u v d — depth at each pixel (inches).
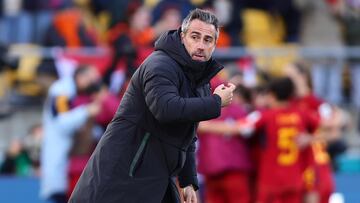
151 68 618.5
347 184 1248.8
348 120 1309.1
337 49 1321.4
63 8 1418.6
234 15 1419.8
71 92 1122.7
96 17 1418.6
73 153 1118.4
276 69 1299.2
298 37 1478.8
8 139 1274.6
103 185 630.5
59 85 1131.3
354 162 1301.7
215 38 631.2
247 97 1147.9
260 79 1253.7
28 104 1279.5
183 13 1328.7
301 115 1099.9
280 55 1306.6
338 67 1317.7
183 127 636.1
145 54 1079.0
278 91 1090.7
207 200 1121.4
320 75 1315.2
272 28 1470.2
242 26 1430.9
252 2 1464.1
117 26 1311.5
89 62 1220.5
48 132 1128.2
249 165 1120.8
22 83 1283.2
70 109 1115.3
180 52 624.7
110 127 642.8
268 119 1089.4
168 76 616.1
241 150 1112.2
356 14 1498.5
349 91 1317.7
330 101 1312.7
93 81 1120.8
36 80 1279.5
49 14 1407.5
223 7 1409.9
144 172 633.6
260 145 1107.3
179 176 685.9
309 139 1089.4
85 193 637.3
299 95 1128.8
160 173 636.7
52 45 1358.3
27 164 1250.6
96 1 1425.9
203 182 1160.2
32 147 1249.4
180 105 605.6
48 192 1136.2
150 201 633.0
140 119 631.8
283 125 1092.5
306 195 1109.1
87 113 1088.2
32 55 1285.7
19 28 1406.3
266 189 1096.8
